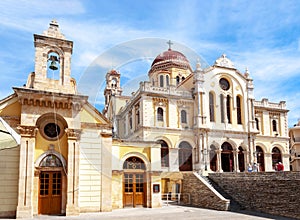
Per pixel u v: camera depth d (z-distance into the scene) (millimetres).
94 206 19609
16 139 15805
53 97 18703
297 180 17859
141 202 21922
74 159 19094
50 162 19109
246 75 37062
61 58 19859
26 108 18359
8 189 17922
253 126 35781
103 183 20031
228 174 23719
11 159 18312
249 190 21453
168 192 25375
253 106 36406
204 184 23141
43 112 18719
